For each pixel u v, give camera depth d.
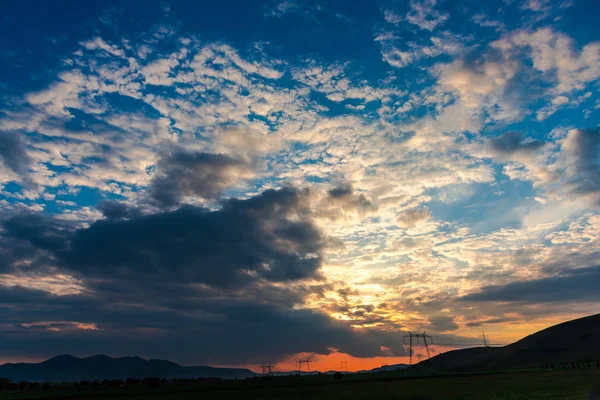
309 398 84.19
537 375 121.44
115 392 125.69
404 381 131.88
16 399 106.88
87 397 106.19
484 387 88.62
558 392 69.75
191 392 118.38
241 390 120.94
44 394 120.62
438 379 135.00
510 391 75.62
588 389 71.19
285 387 128.75
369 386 114.06
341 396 84.81
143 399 96.81
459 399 67.88
